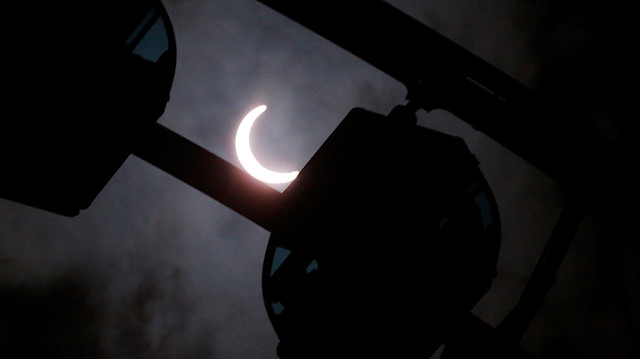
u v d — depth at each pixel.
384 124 2.75
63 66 2.62
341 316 2.78
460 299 2.68
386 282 2.64
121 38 2.76
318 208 2.69
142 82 2.72
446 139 2.71
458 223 2.64
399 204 2.62
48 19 2.62
